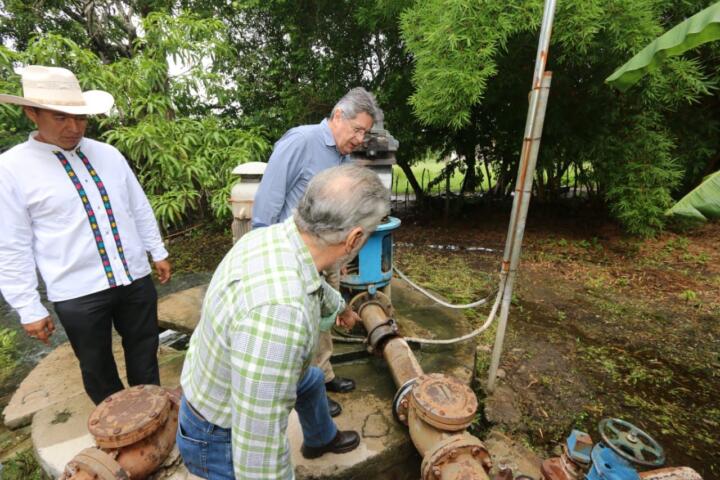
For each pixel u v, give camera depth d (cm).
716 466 216
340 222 88
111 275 173
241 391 84
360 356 252
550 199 752
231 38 645
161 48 451
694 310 392
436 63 403
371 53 631
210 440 108
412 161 747
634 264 512
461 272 486
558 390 274
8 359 317
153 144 418
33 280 162
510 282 225
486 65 381
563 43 405
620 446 143
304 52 599
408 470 193
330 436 168
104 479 136
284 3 569
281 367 83
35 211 156
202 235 616
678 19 468
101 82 405
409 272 484
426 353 265
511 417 240
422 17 422
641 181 524
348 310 179
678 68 414
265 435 86
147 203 203
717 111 571
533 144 192
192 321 300
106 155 176
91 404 215
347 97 176
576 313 388
